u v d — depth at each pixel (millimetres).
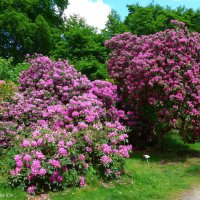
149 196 6809
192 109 9695
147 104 10562
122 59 11578
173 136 12930
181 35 10164
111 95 10406
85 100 8836
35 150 6688
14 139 7863
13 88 10117
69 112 8375
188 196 6977
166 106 9758
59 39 20312
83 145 7195
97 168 7457
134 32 21953
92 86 10305
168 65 9859
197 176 8383
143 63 9852
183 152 10992
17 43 26422
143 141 11398
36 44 26562
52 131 7320
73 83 10086
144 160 9695
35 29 25109
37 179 6527
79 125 7531
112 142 7672
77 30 18016
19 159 6492
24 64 14773
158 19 21844
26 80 10594
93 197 6395
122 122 10922
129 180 7500
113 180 7383
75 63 17016
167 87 9547
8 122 8500
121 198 6465
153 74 9781
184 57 9852
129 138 11242
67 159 6707
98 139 7555
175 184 7668
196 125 10266
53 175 6520
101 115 9117
